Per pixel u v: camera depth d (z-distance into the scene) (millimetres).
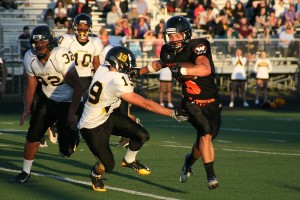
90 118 15094
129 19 48781
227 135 27750
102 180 16812
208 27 50438
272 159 20578
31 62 16641
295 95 48438
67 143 17094
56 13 48438
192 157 15750
